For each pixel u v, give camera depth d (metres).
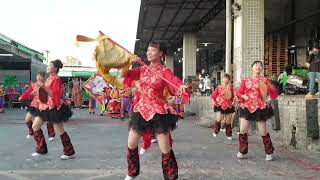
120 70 5.59
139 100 5.63
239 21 15.05
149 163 7.79
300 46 20.42
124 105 19.61
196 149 9.62
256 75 8.21
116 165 7.51
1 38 26.11
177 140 11.38
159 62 5.62
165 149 5.53
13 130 13.71
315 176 6.74
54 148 9.57
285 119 10.45
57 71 8.08
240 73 14.91
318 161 8.05
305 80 16.94
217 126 12.37
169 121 5.49
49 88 7.91
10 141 10.85
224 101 11.96
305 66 18.88
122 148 9.62
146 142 8.80
